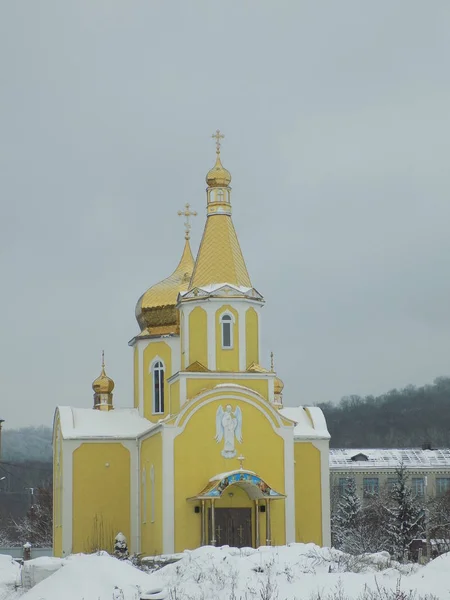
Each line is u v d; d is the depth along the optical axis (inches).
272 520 2353.6
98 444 2637.8
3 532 4945.9
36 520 4453.7
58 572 1471.5
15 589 1747.0
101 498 2615.7
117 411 2768.2
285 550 1658.5
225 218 2554.1
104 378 2795.3
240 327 2456.9
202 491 2308.1
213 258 2509.8
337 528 3169.3
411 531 2883.9
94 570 1462.8
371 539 2773.1
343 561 1600.6
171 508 2314.2
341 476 4586.6
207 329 2448.3
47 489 4756.4
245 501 2364.7
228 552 1745.8
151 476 2477.9
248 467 2358.5
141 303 2834.6
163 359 2760.8
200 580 1460.4
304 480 2591.0
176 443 2336.4
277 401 2849.4
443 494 4352.9
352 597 1288.1
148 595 1298.0
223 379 2401.6
